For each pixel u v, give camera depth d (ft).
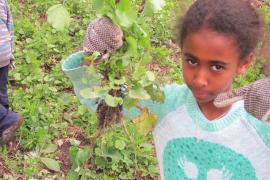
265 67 3.33
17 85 8.16
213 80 3.14
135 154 6.86
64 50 9.14
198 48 3.08
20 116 6.84
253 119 3.39
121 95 3.85
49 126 7.27
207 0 3.11
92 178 6.51
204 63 3.11
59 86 8.20
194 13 3.10
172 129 3.66
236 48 3.10
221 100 3.28
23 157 6.82
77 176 6.49
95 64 3.76
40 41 9.11
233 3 3.09
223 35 3.04
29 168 6.55
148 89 3.65
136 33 3.68
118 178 6.67
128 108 3.71
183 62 3.23
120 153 6.77
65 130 7.33
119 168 6.72
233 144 3.46
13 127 6.79
